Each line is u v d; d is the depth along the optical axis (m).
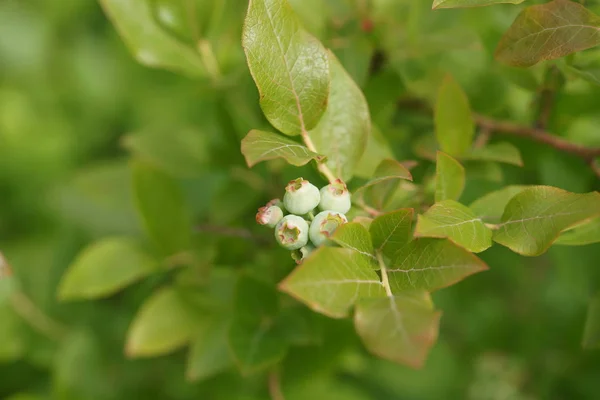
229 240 0.42
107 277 0.42
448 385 0.55
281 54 0.33
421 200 0.36
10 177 0.67
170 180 0.42
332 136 0.35
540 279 0.56
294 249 0.32
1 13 0.73
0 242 0.64
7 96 0.70
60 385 0.47
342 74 0.35
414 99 0.45
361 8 0.43
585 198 0.31
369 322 0.29
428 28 0.43
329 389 0.44
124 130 0.69
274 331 0.39
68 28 0.74
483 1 0.32
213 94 0.44
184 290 0.42
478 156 0.38
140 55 0.42
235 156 0.43
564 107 0.42
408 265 0.31
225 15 0.45
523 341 0.55
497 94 0.43
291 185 0.32
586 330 0.36
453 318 0.55
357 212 0.34
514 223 0.32
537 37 0.33
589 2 0.37
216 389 0.46
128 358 0.48
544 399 0.52
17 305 0.48
